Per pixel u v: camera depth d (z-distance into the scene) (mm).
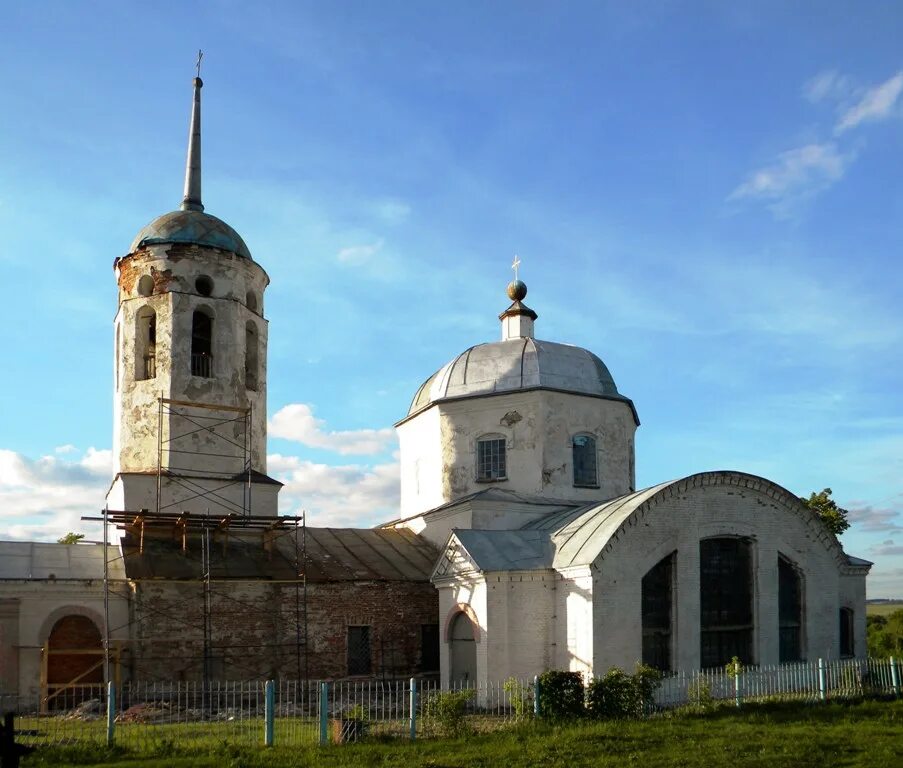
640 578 26844
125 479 29734
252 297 33719
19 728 21531
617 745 17859
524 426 33906
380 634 30422
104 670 26703
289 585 29453
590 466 34562
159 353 31141
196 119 35719
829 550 31031
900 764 16172
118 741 19078
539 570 27344
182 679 27453
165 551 28891
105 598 26047
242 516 28906
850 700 24406
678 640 27344
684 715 21703
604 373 36219
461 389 35281
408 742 18938
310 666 29188
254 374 33250
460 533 28312
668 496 27906
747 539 29656
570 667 26453
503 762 16516
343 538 33719
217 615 28328
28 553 28281
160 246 31828
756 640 29000
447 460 34781
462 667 28172
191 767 16328
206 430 31141
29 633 26297
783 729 19672
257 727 20844
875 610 111188
